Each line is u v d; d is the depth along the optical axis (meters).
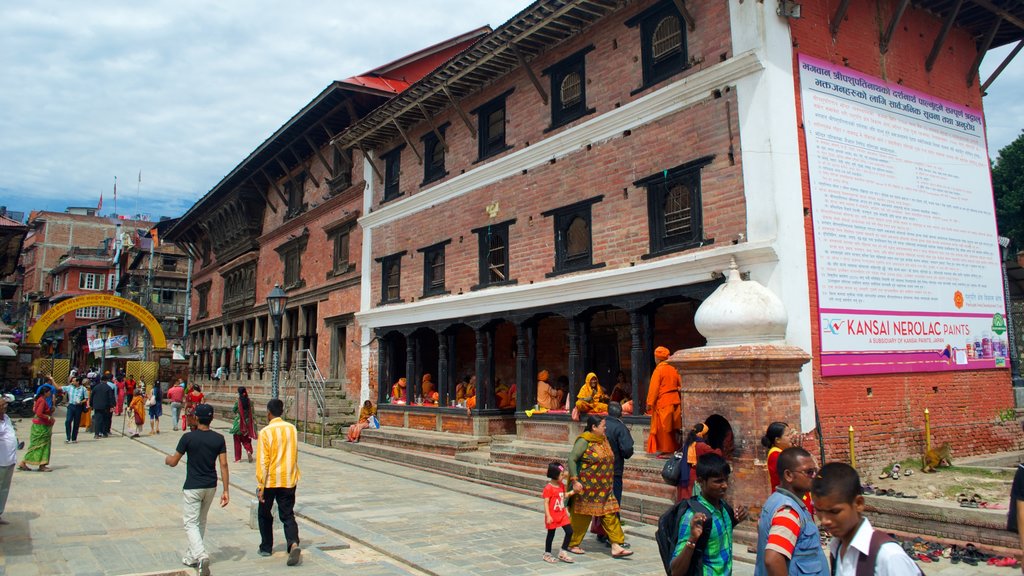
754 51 11.09
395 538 9.39
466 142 18.28
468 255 17.70
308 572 7.77
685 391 10.26
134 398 23.61
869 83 12.43
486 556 8.49
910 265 12.28
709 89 11.91
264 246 31.44
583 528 8.51
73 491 12.83
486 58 16.16
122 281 65.00
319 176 26.53
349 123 24.50
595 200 14.08
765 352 9.42
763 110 11.00
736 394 9.52
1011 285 18.97
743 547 9.00
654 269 12.41
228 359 35.62
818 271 10.94
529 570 7.89
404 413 19.81
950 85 14.05
